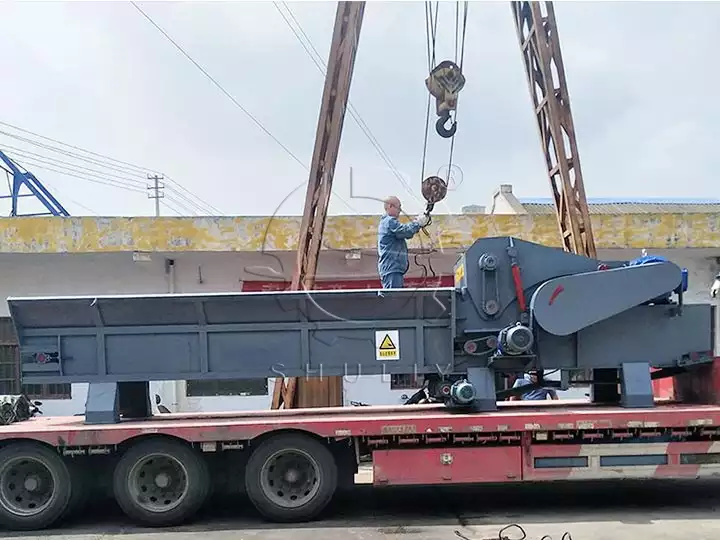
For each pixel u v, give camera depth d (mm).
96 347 6848
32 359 6832
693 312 6973
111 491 6770
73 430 6250
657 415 6340
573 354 6895
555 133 10125
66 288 11734
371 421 6270
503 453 6383
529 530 5844
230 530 6090
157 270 11789
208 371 6812
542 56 10188
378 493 7641
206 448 6281
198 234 11047
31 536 6098
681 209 25078
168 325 6848
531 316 6684
